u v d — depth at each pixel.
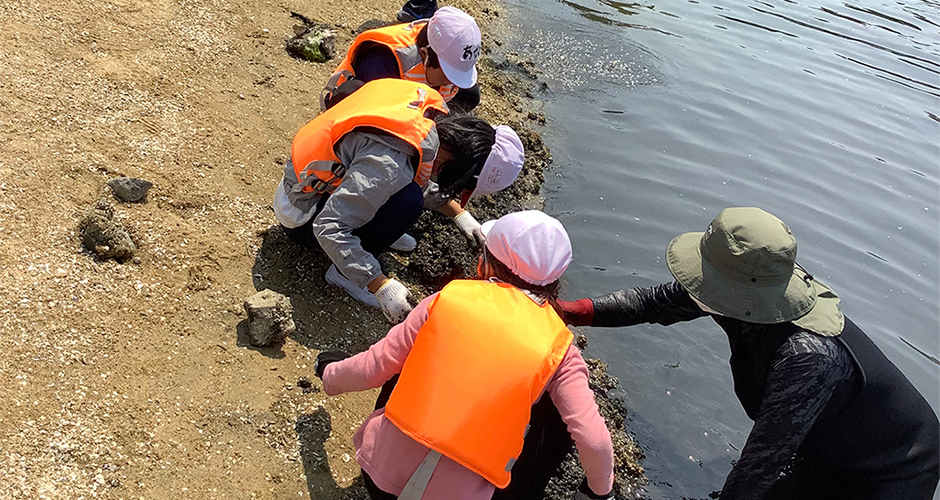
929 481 2.89
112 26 4.68
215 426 2.84
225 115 4.42
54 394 2.67
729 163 5.96
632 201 5.36
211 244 3.54
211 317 3.24
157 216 3.55
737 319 2.73
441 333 2.37
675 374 4.05
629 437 3.65
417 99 3.22
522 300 2.43
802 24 9.18
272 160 4.27
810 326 2.70
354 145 3.14
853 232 5.33
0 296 2.88
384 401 2.75
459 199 4.29
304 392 3.13
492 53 7.07
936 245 5.29
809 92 7.33
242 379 3.05
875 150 6.42
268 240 3.72
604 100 6.68
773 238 2.61
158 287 3.24
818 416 2.81
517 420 2.32
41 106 3.80
